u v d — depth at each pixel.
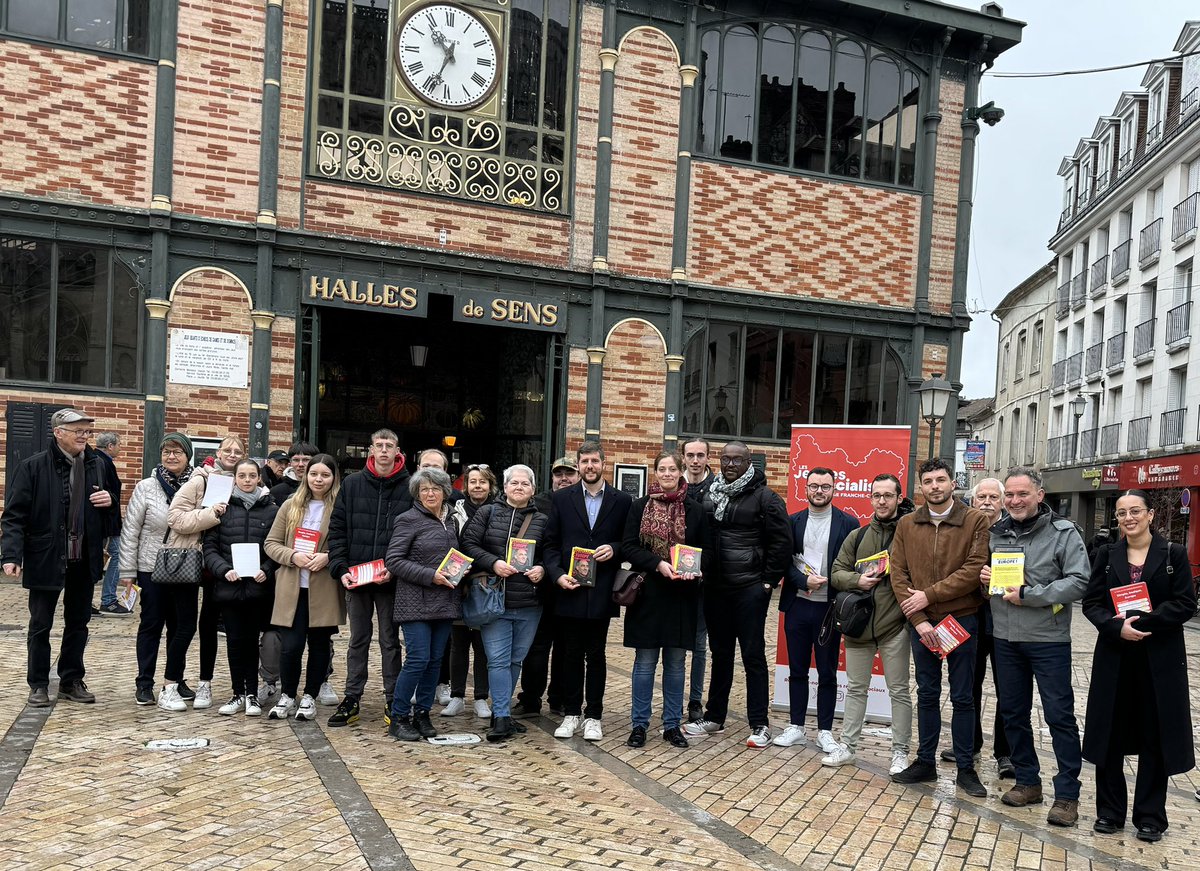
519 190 13.42
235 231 12.05
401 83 12.88
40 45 11.34
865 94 15.07
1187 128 24.95
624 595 6.32
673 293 13.96
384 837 4.53
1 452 11.23
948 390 14.07
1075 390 33.44
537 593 6.57
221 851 4.28
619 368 13.85
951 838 4.97
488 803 5.10
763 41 14.57
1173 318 26.06
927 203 15.28
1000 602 5.65
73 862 4.09
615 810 5.11
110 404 11.62
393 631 6.60
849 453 8.15
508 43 13.38
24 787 4.98
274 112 12.23
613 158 13.83
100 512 6.84
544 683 7.34
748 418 14.53
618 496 6.66
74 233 11.49
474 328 15.73
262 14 12.23
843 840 4.86
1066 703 5.42
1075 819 5.29
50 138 11.39
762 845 4.73
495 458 15.59
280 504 6.96
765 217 14.53
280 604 6.54
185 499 6.70
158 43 11.85
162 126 11.75
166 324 11.80
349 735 6.32
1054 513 5.62
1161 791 5.14
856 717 6.31
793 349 14.74
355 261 12.64
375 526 6.50
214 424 11.99
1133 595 5.08
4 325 11.30
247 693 6.68
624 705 7.70
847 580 6.32
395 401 15.37
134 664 8.04
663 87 14.08
